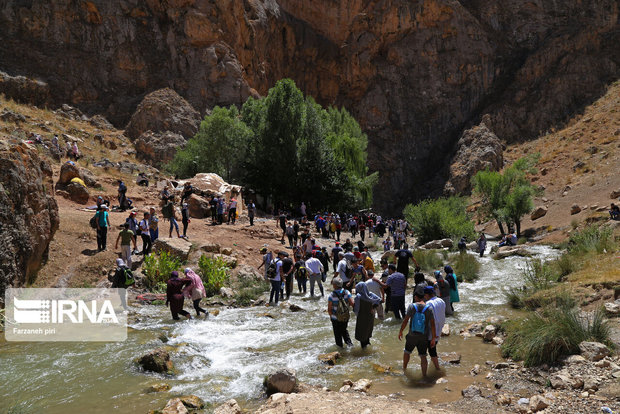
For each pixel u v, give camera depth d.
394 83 59.66
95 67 41.59
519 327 7.32
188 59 45.09
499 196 30.83
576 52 56.12
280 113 34.44
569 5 60.22
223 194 25.80
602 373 5.59
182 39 45.34
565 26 60.06
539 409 4.92
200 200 23.09
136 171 30.50
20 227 11.36
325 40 60.69
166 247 14.97
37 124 31.06
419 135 58.41
